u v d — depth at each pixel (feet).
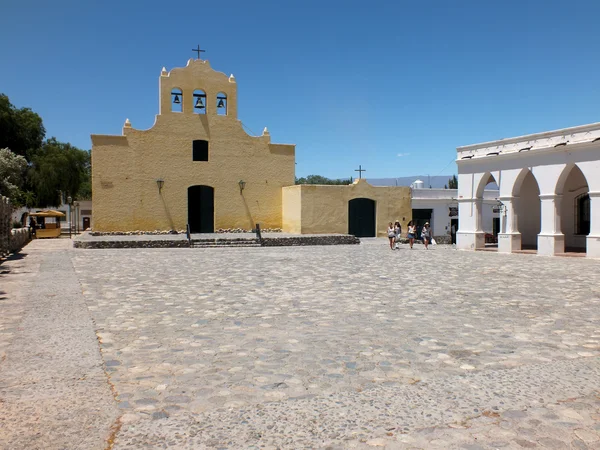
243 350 20.16
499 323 25.07
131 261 57.41
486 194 130.82
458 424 13.12
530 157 71.72
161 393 15.37
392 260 60.39
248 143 109.29
